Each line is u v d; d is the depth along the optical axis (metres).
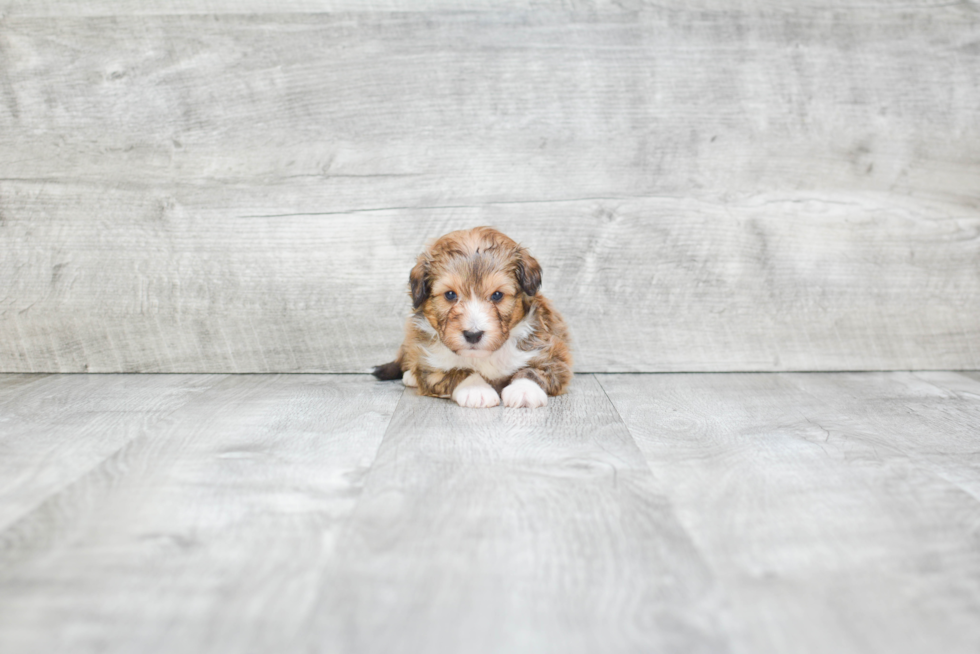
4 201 3.41
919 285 3.51
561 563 1.43
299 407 2.73
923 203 3.50
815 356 3.52
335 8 3.34
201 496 1.78
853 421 2.53
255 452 2.13
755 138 3.46
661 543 1.52
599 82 3.41
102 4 3.31
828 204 3.49
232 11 3.34
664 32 3.40
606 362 3.50
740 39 3.41
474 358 2.84
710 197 3.48
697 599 1.29
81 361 3.50
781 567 1.42
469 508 1.70
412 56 3.38
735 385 3.21
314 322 3.50
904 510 1.71
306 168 3.43
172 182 3.43
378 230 3.46
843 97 3.46
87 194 3.42
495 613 1.25
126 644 1.15
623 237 3.47
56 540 1.53
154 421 2.51
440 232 3.46
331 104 3.40
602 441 2.25
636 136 3.44
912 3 3.40
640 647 1.15
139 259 3.46
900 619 1.23
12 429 2.40
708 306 3.50
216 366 3.50
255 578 1.37
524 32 3.38
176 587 1.33
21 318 3.47
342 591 1.32
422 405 2.77
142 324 3.48
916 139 3.49
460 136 3.42
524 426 2.44
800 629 1.20
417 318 2.90
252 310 3.49
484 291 2.68
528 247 3.47
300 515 1.66
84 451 2.15
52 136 3.39
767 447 2.20
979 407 2.75
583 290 3.49
